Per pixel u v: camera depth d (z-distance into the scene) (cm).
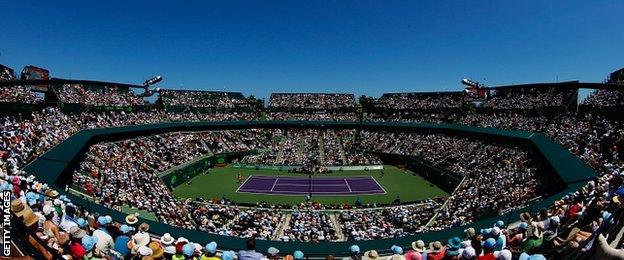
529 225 1181
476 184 4538
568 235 960
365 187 5856
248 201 4994
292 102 10769
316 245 1569
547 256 843
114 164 4531
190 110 9062
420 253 953
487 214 3088
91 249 809
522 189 3550
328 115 9775
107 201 3209
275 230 3550
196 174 6594
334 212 4278
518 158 4766
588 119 4853
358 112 9900
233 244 1583
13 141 3359
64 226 1046
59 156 3522
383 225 3472
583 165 3272
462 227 1877
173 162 6103
